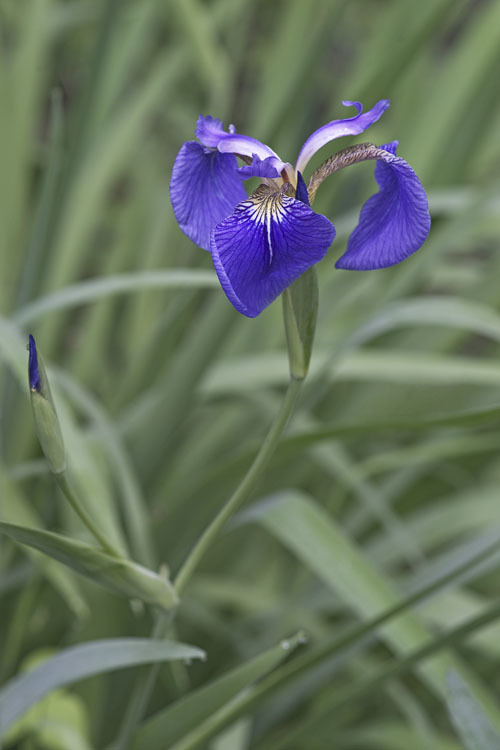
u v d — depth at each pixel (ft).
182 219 2.74
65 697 3.27
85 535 3.47
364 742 3.55
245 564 4.49
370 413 4.75
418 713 3.56
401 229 2.67
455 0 3.55
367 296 4.89
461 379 4.01
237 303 2.58
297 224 2.62
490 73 4.79
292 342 2.74
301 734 3.25
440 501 4.80
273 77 5.15
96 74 4.34
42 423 2.69
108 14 4.26
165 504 3.67
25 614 3.48
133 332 5.23
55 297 3.38
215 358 3.82
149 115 5.31
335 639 2.99
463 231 4.20
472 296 4.95
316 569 3.22
